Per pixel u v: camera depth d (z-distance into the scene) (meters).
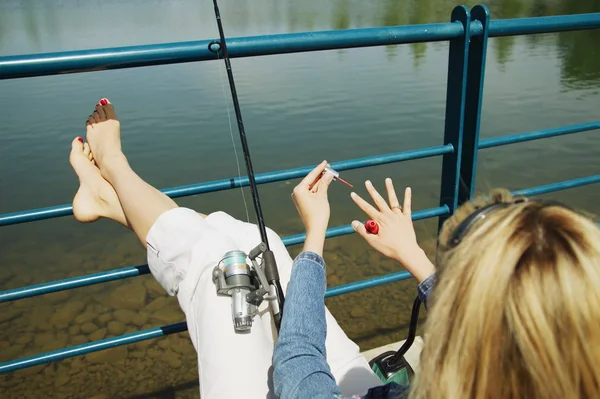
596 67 11.81
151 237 1.83
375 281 2.52
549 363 0.75
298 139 8.75
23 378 3.55
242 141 1.89
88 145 2.23
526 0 20.09
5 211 6.76
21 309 4.42
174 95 11.31
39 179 7.61
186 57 1.86
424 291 1.43
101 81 12.64
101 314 4.35
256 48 1.91
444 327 0.86
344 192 6.75
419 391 0.91
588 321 0.75
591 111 9.23
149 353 3.75
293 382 1.17
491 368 0.80
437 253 1.05
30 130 9.34
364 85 11.63
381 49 15.31
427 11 20.36
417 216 2.40
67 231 6.07
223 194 6.88
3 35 19.73
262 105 10.45
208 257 1.71
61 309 4.41
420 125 9.16
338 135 8.88
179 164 8.01
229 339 1.53
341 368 1.65
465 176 2.39
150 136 9.05
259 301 1.57
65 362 3.69
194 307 1.68
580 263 0.78
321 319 1.32
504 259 0.81
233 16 23.27
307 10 23.64
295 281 1.38
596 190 6.51
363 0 27.12
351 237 5.18
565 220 0.84
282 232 5.97
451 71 2.25
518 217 0.86
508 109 9.48
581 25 2.23
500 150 7.79
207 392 1.48
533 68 11.98
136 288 4.66
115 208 2.03
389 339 3.71
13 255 5.64
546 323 0.76
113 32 19.39
